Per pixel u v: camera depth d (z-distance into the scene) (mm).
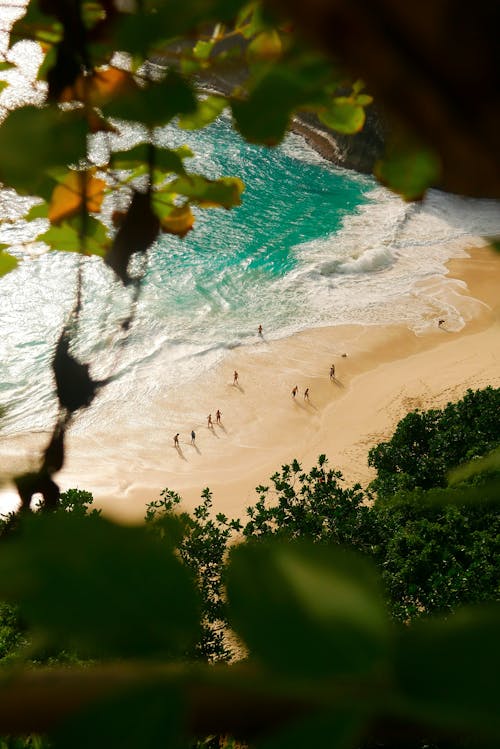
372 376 195875
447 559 56000
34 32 4441
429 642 1804
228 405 184375
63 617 1893
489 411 100500
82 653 1879
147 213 4930
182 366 197125
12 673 1858
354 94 2895
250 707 1805
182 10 3057
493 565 55219
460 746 1682
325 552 2057
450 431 100438
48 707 1804
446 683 1729
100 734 1761
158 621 1922
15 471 2922
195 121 3959
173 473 162625
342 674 1821
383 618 1922
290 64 2775
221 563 2086
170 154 4871
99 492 155750
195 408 182875
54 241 5473
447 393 182375
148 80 3854
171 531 2064
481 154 1807
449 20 1729
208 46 3412
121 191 4988
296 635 1891
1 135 3492
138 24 3232
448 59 1754
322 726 1750
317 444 170625
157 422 177375
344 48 1822
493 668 1741
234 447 171125
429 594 55312
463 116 1799
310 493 67688
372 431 171875
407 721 1730
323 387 191375
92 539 1986
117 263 4859
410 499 3617
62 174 4961
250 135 3174
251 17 3021
